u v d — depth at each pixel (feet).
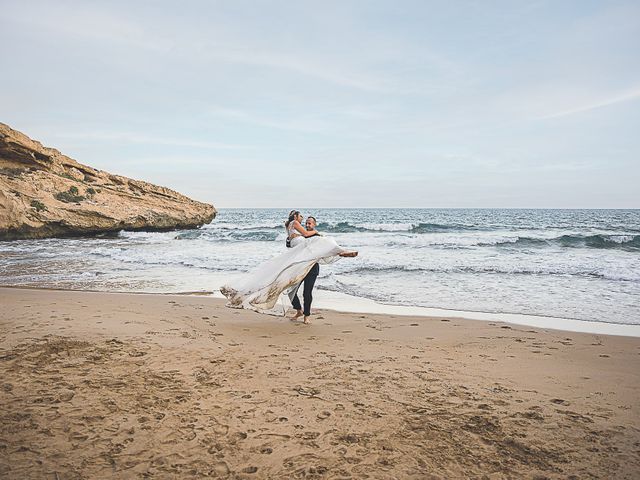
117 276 43.19
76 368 13.97
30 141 130.11
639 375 14.97
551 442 9.85
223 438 9.86
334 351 17.58
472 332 21.65
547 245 73.67
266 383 13.46
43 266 51.37
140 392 12.28
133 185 157.38
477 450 9.47
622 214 279.28
